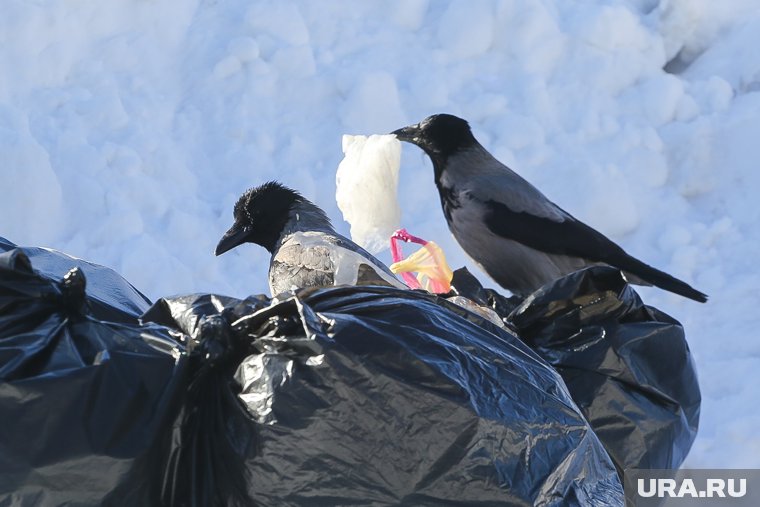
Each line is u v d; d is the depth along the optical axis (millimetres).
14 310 4133
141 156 14086
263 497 3934
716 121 15172
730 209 14516
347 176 7074
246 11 15953
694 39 16516
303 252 7203
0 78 14602
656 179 14852
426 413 3939
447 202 11336
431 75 15594
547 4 16438
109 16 15594
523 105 15438
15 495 3744
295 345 4008
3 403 3793
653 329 5434
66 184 13516
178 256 13219
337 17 16250
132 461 3881
